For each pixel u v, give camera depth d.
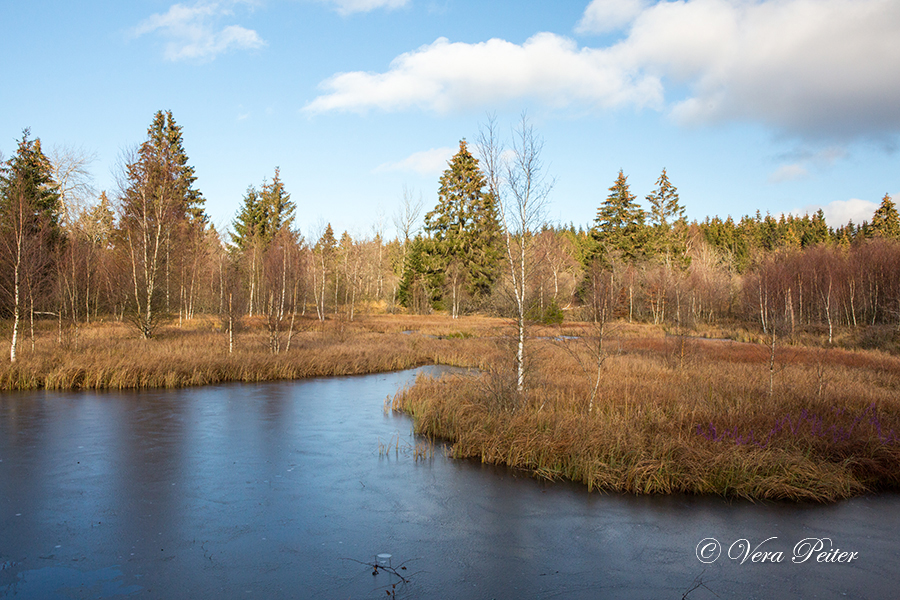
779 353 25.72
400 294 64.06
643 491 8.64
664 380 16.88
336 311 55.44
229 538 6.79
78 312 33.84
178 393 17.17
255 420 13.62
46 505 7.75
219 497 8.25
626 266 56.56
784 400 13.28
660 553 6.54
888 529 7.32
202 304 47.16
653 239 65.81
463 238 56.53
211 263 49.12
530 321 12.98
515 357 12.90
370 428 12.98
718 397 13.53
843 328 40.97
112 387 17.67
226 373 20.19
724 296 56.12
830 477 8.66
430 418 12.78
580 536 7.00
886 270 45.69
